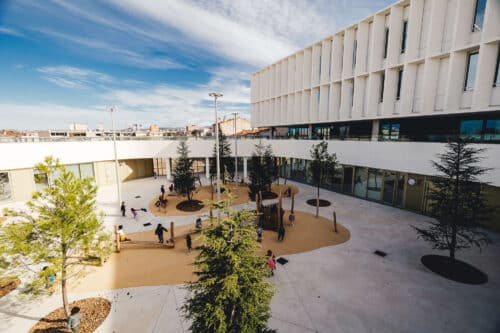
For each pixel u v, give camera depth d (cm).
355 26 2342
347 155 2273
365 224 1647
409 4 1897
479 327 766
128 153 2953
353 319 805
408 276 1045
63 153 2430
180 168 2180
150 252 1296
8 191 2103
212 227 628
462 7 1548
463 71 1622
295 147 2898
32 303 884
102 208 2045
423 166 1658
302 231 1547
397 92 2070
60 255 738
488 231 1489
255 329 601
